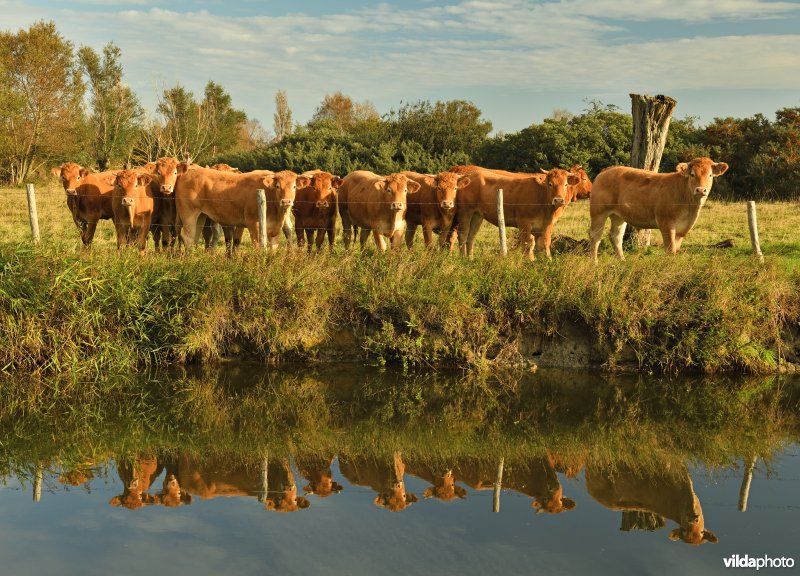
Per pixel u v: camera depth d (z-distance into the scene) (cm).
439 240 1397
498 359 1034
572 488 694
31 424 849
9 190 3656
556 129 3416
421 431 842
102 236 1733
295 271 1085
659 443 809
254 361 1055
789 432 840
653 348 1022
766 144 3297
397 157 4012
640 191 1281
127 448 786
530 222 1315
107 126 5147
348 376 1009
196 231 1355
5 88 4616
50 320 1002
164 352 1038
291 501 659
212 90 6938
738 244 1569
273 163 4103
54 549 561
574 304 1031
